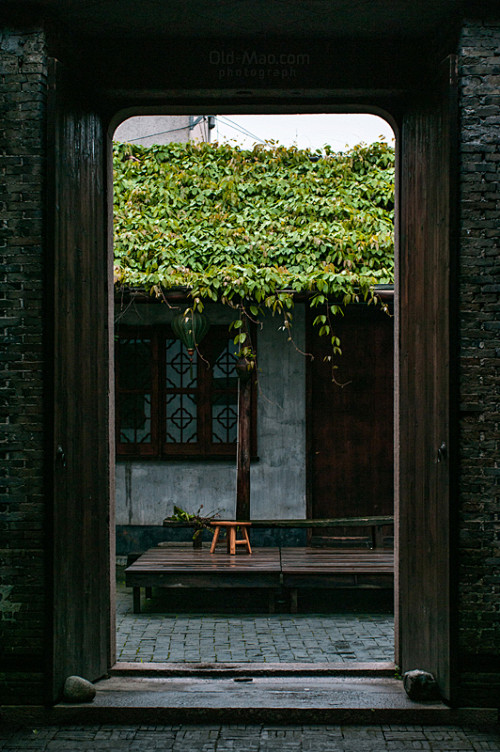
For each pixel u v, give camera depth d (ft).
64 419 14.19
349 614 22.11
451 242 13.67
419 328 15.23
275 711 13.85
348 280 23.88
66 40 14.90
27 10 14.01
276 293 24.06
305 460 27.73
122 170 28.86
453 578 13.71
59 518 13.97
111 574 16.48
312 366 27.91
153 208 27.63
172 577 21.77
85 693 14.14
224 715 13.87
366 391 27.96
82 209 15.16
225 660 17.71
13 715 13.91
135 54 15.38
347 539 27.35
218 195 27.96
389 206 28.19
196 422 28.25
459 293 13.99
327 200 27.25
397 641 16.25
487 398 14.02
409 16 14.34
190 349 25.21
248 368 24.13
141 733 13.44
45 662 13.79
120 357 28.55
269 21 14.56
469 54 13.92
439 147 14.21
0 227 14.12
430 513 14.65
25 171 14.06
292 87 15.28
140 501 28.14
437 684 14.25
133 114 16.70
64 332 14.20
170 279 23.93
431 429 14.62
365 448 27.91
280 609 22.58
